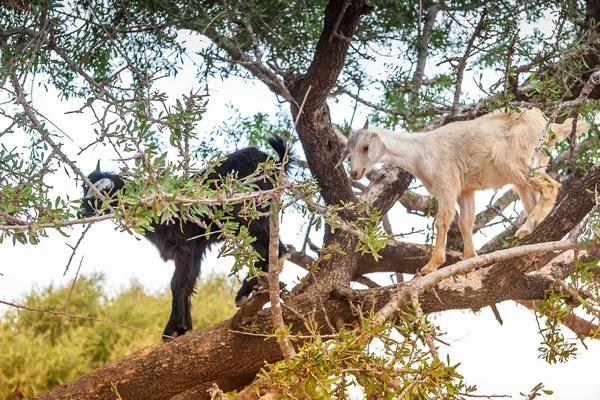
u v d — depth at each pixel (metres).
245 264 4.18
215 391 3.57
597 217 4.70
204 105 4.28
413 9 7.64
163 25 6.33
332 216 4.17
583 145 7.80
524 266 5.39
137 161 3.75
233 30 6.41
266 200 4.13
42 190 3.69
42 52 5.02
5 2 5.68
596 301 4.82
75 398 5.43
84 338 13.20
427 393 3.55
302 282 4.73
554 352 4.65
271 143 6.32
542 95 5.09
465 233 5.87
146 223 3.46
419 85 7.95
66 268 3.68
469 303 5.46
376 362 3.63
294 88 6.41
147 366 5.46
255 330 5.15
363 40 7.30
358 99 7.11
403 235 4.12
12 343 12.89
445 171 5.65
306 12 6.79
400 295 4.39
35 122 4.06
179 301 6.02
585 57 6.44
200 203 3.66
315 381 3.39
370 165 5.76
